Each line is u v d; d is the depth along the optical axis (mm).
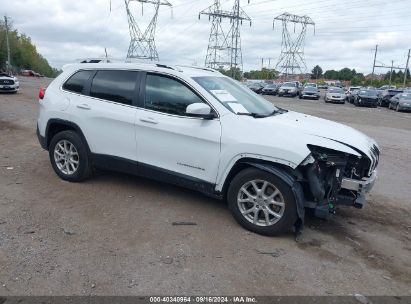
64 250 4055
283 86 45969
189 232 4621
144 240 4367
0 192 5562
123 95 5547
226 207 5426
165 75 5297
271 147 4477
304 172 4613
